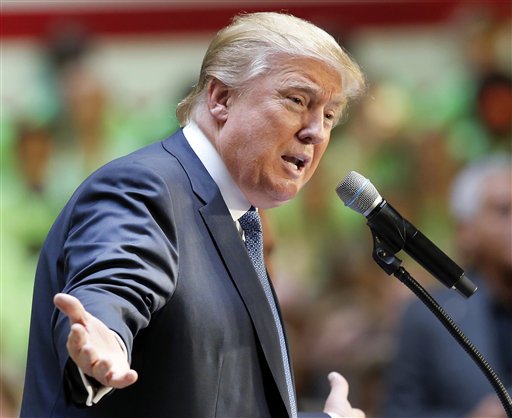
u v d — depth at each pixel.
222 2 23.30
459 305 15.34
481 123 22.56
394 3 23.06
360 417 9.38
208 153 8.28
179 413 7.44
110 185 7.70
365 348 19.75
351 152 22.42
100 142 23.03
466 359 15.12
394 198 22.34
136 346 7.49
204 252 7.82
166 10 23.36
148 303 6.96
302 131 8.19
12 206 22.72
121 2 23.36
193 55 23.41
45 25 23.42
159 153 8.23
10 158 22.95
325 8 23.23
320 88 8.14
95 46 23.41
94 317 6.34
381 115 22.53
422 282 20.30
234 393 7.66
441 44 23.03
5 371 18.62
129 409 7.50
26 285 22.27
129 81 23.30
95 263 6.97
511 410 8.24
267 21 8.30
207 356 7.54
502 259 15.38
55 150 23.03
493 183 15.51
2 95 23.27
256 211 8.49
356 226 21.88
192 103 8.52
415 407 15.23
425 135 22.56
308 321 20.67
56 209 22.78
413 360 15.38
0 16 23.42
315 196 22.11
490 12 23.05
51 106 23.14
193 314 7.52
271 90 8.11
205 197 8.02
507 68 22.80
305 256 21.73
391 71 22.92
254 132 8.12
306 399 19.45
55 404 7.77
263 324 7.85
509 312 15.39
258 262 8.45
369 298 20.78
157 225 7.46
